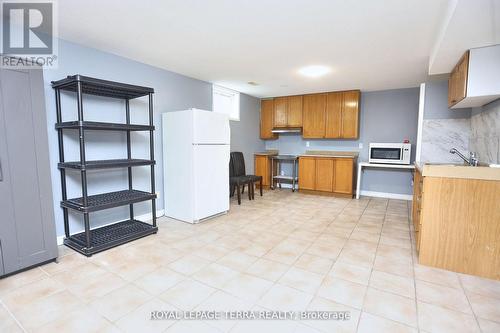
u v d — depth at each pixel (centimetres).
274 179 634
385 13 215
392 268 233
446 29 204
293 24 237
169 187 377
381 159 502
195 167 345
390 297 190
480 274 219
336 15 220
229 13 218
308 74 406
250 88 519
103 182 316
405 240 298
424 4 199
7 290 197
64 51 273
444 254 230
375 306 180
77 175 291
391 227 344
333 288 202
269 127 631
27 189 223
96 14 221
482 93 248
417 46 286
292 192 582
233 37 268
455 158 390
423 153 409
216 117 373
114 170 326
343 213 411
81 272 224
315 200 502
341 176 529
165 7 209
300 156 569
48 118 263
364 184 558
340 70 383
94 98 302
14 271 218
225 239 300
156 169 375
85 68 291
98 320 165
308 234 317
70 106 281
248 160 606
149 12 217
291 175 642
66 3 202
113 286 204
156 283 208
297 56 323
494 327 159
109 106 317
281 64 357
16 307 177
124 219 344
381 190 542
